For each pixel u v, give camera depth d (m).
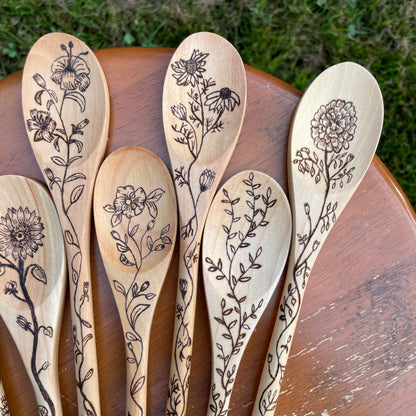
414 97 0.64
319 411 0.51
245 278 0.50
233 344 0.49
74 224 0.49
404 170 0.64
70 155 0.50
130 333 0.49
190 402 0.51
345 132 0.51
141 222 0.50
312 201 0.50
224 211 0.51
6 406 0.50
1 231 0.50
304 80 0.63
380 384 0.52
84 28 0.64
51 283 0.50
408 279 0.52
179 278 0.50
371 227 0.52
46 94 0.50
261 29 0.63
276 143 0.52
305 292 0.52
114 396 0.51
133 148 0.50
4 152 0.51
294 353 0.51
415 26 0.64
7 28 0.63
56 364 0.49
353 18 0.64
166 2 0.63
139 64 0.52
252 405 0.51
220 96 0.51
